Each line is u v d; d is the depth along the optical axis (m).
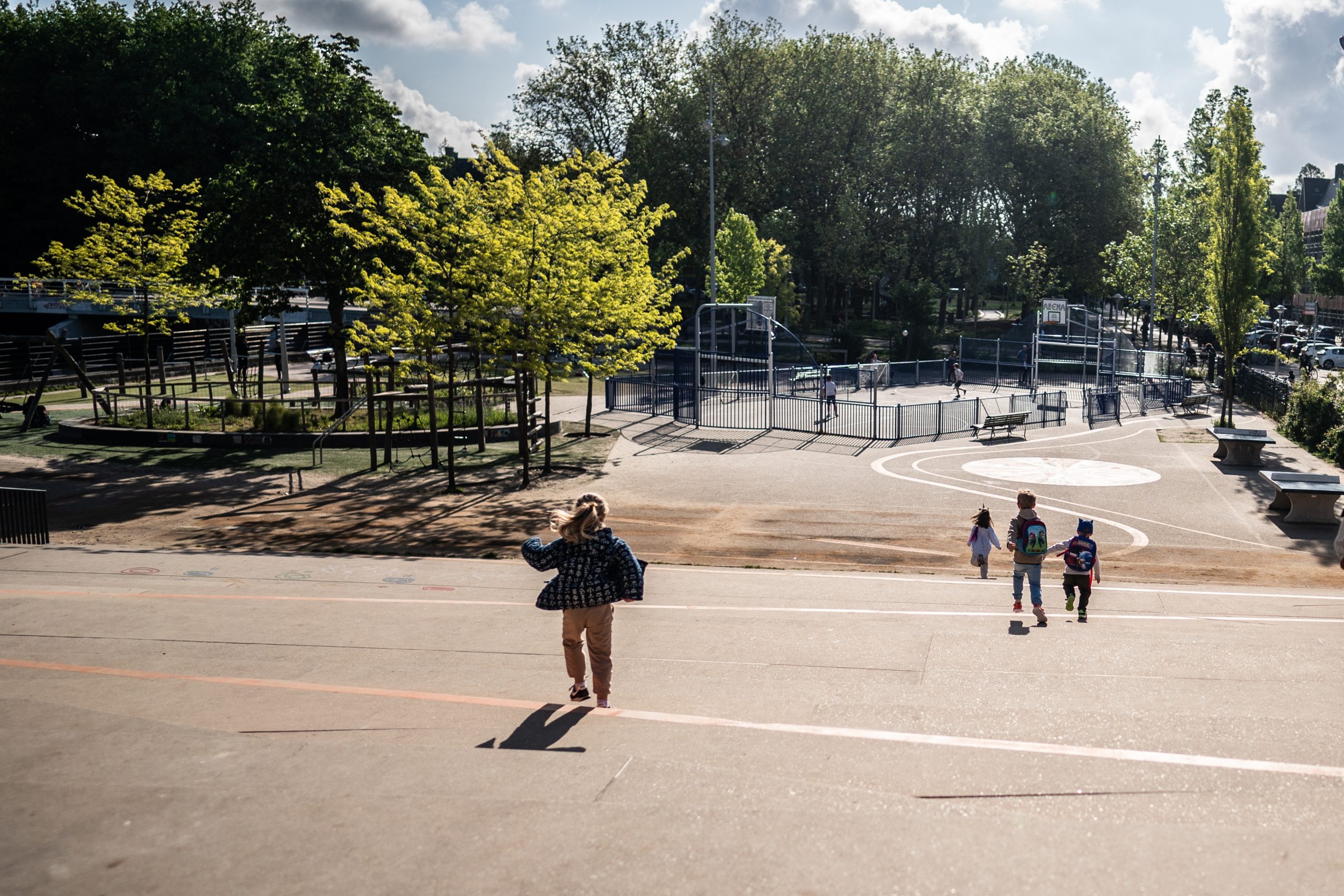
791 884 3.15
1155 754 4.82
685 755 5.02
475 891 3.10
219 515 21.53
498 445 31.53
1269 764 4.61
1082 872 3.22
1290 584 16.00
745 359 43.69
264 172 34.34
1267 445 30.69
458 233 25.67
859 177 75.38
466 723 5.78
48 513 21.81
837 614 11.52
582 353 27.38
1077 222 74.75
